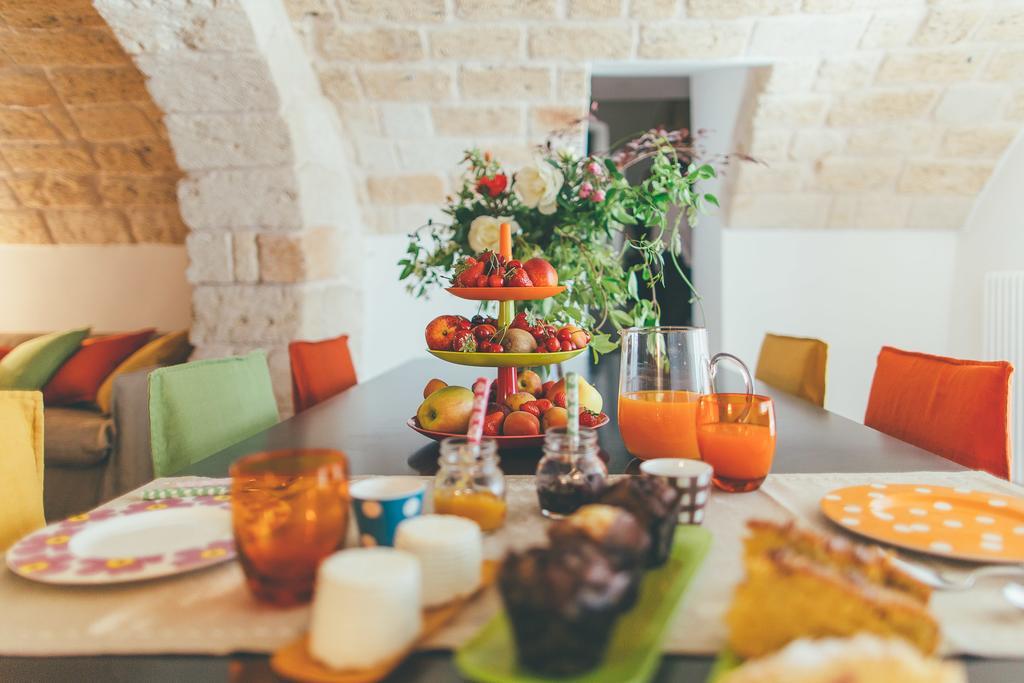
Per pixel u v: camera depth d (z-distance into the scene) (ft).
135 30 8.13
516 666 1.70
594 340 5.14
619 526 1.93
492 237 4.86
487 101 9.96
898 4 8.68
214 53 8.38
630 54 9.33
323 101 10.10
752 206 11.21
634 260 11.28
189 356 10.81
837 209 11.25
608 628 1.66
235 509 2.11
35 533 2.64
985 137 10.23
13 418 3.45
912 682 1.47
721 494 3.16
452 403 3.94
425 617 1.99
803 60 9.37
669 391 3.67
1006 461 4.03
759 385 6.18
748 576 1.80
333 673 1.72
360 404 5.67
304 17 9.03
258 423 5.42
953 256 11.64
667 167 4.87
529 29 9.05
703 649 1.86
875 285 11.71
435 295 11.89
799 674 1.48
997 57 9.29
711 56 9.36
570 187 4.95
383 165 10.96
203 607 2.13
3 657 1.87
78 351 10.80
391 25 9.05
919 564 2.34
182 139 9.27
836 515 2.71
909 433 4.78
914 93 9.74
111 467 9.03
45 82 10.59
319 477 2.16
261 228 9.73
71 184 12.05
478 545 2.13
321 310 10.36
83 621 2.05
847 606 1.69
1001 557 2.25
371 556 1.90
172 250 12.66
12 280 12.89
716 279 11.88
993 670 2.27
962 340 11.46
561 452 2.83
